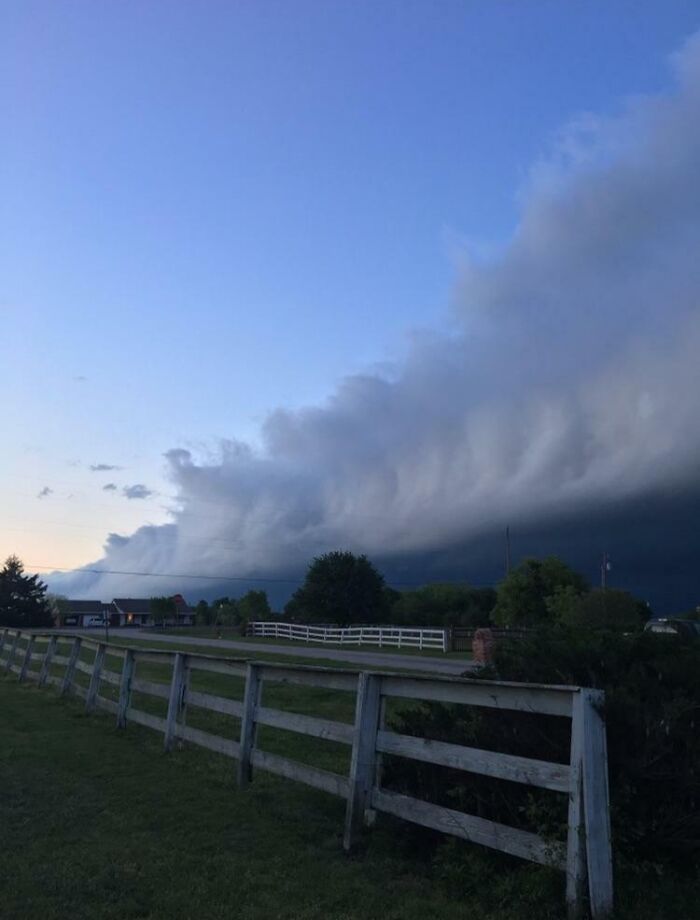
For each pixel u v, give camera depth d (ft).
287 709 42.45
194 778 27.40
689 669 18.20
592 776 14.70
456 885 16.75
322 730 22.43
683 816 16.02
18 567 306.35
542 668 19.22
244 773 26.21
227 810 23.21
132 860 18.78
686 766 16.35
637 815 16.20
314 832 21.13
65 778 27.35
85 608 387.75
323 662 85.05
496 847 16.42
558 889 15.16
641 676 18.28
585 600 140.97
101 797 24.67
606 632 20.12
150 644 124.16
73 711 44.62
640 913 14.52
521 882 15.79
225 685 54.08
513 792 17.12
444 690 18.61
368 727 20.40
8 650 77.20
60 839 20.34
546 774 15.48
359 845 19.66
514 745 17.69
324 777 21.88
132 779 27.25
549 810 15.83
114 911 15.57
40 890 16.67
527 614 215.72
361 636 145.38
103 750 32.71
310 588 259.80
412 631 132.77
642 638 19.48
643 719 16.62
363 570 261.03
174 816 22.57
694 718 17.10
